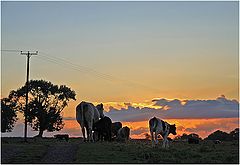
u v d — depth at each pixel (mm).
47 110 78562
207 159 28500
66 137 53375
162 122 37156
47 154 28781
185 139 63156
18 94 77500
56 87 78750
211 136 70000
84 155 28188
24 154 28391
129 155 28688
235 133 68188
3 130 75938
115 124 52031
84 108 42312
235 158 29219
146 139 52781
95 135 44781
